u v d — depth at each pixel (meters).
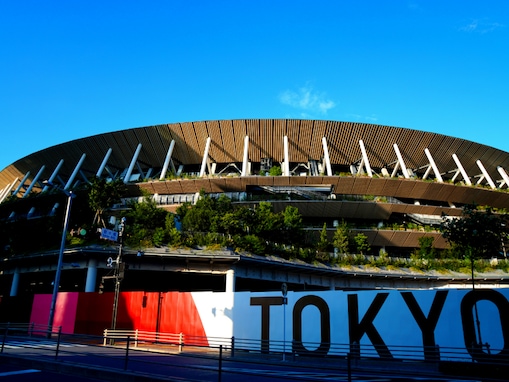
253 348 19.61
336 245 42.97
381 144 57.03
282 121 54.31
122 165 61.66
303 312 19.36
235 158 58.81
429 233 50.22
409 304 17.78
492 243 28.50
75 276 38.81
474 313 16.78
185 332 22.17
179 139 57.12
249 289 41.91
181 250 32.50
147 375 10.18
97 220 38.62
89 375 11.15
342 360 17.69
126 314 24.67
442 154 59.12
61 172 65.44
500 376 12.58
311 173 56.84
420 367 16.02
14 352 15.30
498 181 65.12
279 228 40.03
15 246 38.38
